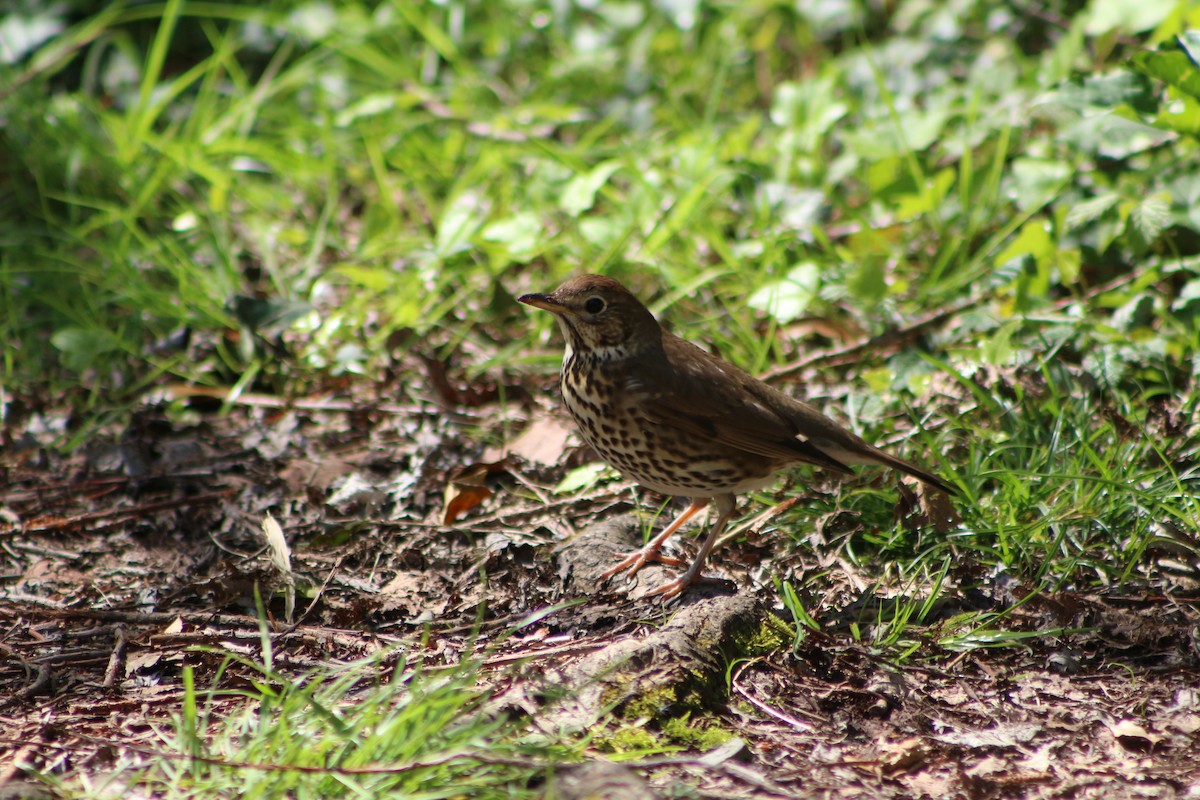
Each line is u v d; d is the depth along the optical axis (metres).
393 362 12.77
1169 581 8.84
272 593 9.13
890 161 13.02
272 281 14.03
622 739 6.89
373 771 6.07
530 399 12.19
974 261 12.72
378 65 16.42
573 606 8.95
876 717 7.44
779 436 9.12
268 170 15.60
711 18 18.05
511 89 17.27
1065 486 9.45
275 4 17.98
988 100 14.92
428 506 10.53
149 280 14.03
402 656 7.05
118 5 16.55
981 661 8.05
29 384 12.77
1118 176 12.82
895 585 8.97
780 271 12.88
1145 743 7.12
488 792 6.12
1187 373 10.87
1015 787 6.70
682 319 12.88
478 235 12.98
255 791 6.04
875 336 12.39
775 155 14.45
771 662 7.88
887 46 16.31
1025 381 10.84
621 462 9.74
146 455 11.45
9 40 17.12
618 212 13.70
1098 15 12.87
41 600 9.17
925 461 10.18
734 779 6.66
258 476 11.09
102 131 16.22
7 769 6.57
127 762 6.77
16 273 14.03
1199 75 11.04
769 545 9.67
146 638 8.51
